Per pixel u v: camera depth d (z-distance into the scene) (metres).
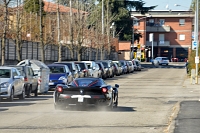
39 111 35.47
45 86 54.94
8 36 75.75
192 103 40.72
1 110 36.19
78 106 35.56
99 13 146.38
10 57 77.69
